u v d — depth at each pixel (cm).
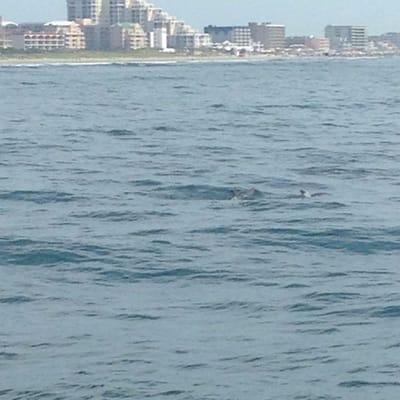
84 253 4981
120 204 6381
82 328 3712
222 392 3058
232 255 4950
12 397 3050
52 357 3391
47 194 6744
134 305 4031
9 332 3675
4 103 16500
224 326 3722
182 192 6838
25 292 4256
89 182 7306
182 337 3588
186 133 11150
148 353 3416
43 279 4500
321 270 4634
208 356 3378
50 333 3653
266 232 5494
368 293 4175
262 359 3341
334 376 3172
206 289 4291
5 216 5994
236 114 14012
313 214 6028
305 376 3177
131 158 8775
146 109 15025
